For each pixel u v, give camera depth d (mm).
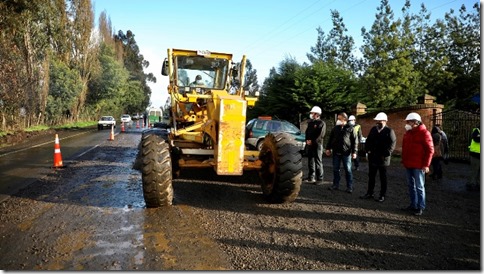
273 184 6055
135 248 4109
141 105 77625
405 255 4035
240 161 5734
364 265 3738
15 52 21562
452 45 29219
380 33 28906
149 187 5457
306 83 18031
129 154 13164
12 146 16547
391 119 13891
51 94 32750
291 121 18922
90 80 43406
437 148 8891
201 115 7238
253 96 7359
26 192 6902
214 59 7777
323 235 4617
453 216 5637
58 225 4914
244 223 5027
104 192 6852
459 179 9047
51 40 32219
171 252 3998
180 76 7664
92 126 38750
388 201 6562
